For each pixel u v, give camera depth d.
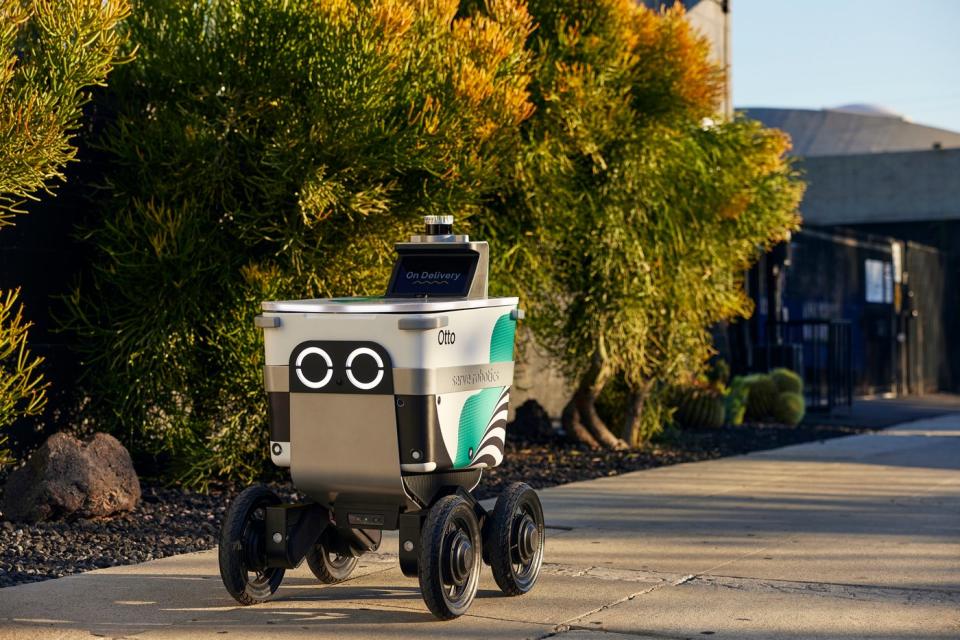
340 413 10.02
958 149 60.06
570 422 24.58
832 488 18.78
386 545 13.56
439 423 9.97
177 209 16.80
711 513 16.08
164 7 17.34
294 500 16.69
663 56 22.52
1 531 13.67
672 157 22.92
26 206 16.94
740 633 9.59
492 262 20.86
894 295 53.31
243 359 17.05
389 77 16.95
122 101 17.36
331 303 10.12
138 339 16.89
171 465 17.27
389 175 17.77
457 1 19.02
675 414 29.50
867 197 61.91
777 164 25.09
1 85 13.04
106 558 12.64
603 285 22.12
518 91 18.75
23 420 16.86
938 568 12.21
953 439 28.30
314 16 16.81
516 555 10.95
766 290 38.78
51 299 17.28
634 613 10.27
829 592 11.10
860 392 49.62
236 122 17.19
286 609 10.43
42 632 9.55
